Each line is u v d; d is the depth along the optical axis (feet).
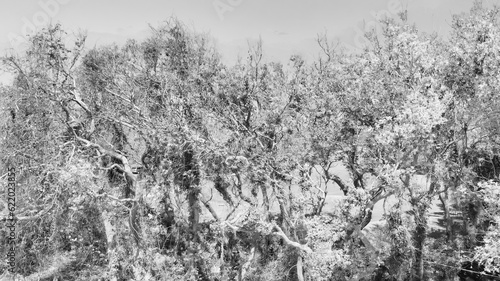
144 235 72.90
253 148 76.13
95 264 84.28
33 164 75.05
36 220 75.10
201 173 76.43
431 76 69.41
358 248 73.97
